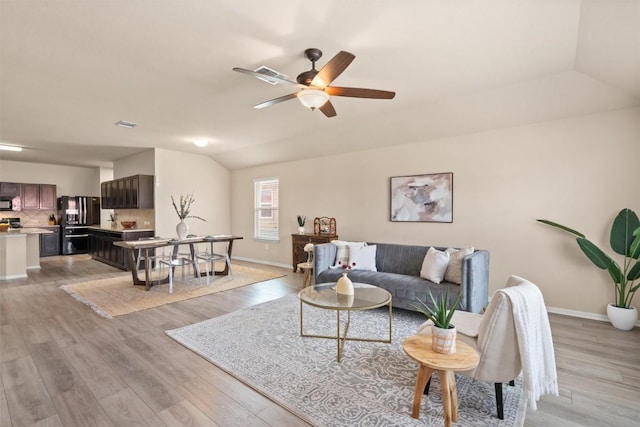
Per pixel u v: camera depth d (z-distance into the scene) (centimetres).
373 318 347
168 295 440
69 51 257
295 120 454
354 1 196
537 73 304
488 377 182
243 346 275
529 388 173
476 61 278
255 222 734
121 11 205
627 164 328
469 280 306
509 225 397
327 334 302
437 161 454
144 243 459
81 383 216
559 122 363
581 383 217
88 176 916
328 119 450
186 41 242
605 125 338
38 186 820
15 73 296
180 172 685
